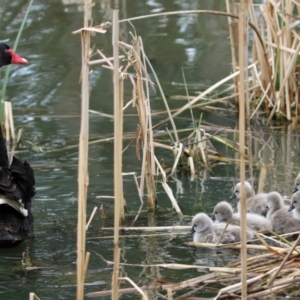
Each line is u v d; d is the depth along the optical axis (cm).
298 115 1592
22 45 2034
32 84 1797
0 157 1136
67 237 1052
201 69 1886
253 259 936
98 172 1323
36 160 1391
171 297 831
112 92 1745
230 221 1008
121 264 952
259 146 1466
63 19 2242
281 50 1549
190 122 1597
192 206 1177
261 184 1259
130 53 1132
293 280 845
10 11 2312
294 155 1409
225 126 1567
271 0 1494
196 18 2278
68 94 1739
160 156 1417
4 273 927
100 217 1132
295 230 1064
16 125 1570
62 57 1966
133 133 1502
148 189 1169
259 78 1630
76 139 1494
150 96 1739
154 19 2261
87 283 893
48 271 932
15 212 1036
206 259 969
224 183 1280
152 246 1018
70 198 1205
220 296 827
